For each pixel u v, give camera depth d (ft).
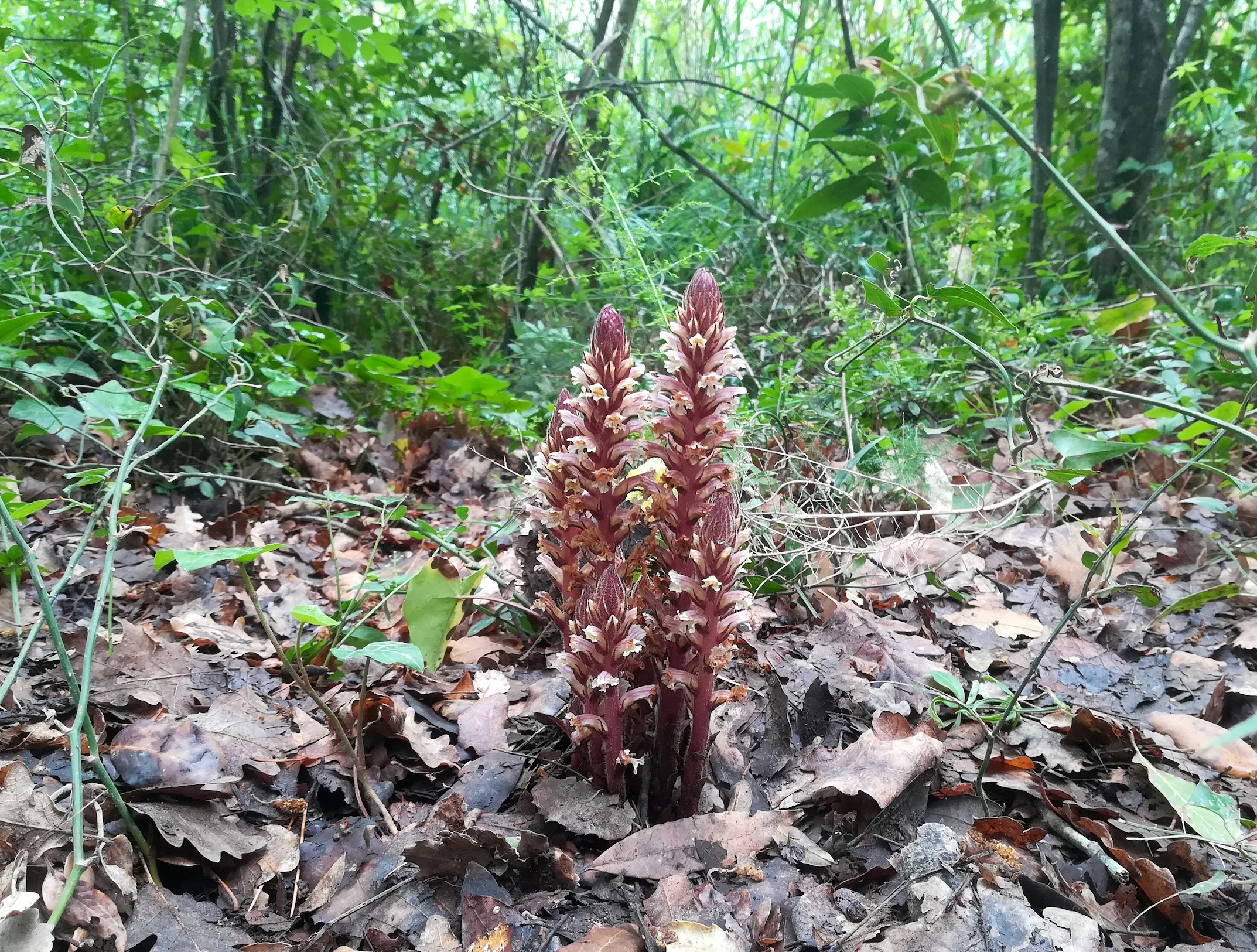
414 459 15.12
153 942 4.72
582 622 5.20
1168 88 19.77
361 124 21.26
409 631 6.89
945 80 7.55
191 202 18.44
